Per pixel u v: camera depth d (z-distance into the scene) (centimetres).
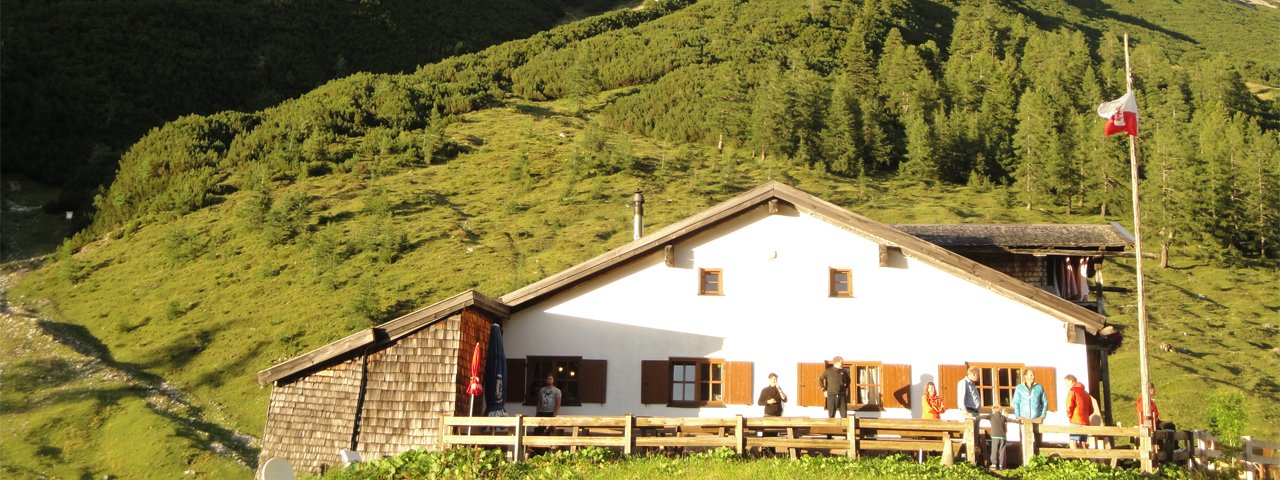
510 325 2597
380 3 17500
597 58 14925
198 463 4219
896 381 2453
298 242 7225
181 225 7762
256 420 4797
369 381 2367
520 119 11694
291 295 6309
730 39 15938
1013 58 15525
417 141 10156
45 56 11906
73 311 6431
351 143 10150
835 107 11088
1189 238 8212
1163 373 5159
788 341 2519
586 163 9438
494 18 19012
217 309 6181
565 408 2527
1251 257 8212
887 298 2517
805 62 14500
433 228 7581
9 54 11625
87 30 12862
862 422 2008
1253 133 11412
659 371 2531
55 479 4059
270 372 2408
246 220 7744
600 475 1917
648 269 2609
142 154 9525
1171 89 13262
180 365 5447
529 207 8288
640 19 18412
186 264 7044
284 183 8875
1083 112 12769
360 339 2353
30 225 8500
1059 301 2438
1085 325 2430
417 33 17250
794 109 10950
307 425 2384
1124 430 1973
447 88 12694
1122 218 9006
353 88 12244
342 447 2333
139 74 12388
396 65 16025
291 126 10356
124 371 5328
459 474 2009
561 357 2561
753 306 2553
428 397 2319
